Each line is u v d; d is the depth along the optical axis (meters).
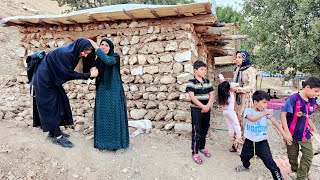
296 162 4.46
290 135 4.13
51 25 7.00
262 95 4.16
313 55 10.41
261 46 13.07
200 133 4.89
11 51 13.38
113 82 4.61
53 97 4.51
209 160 4.78
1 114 5.83
